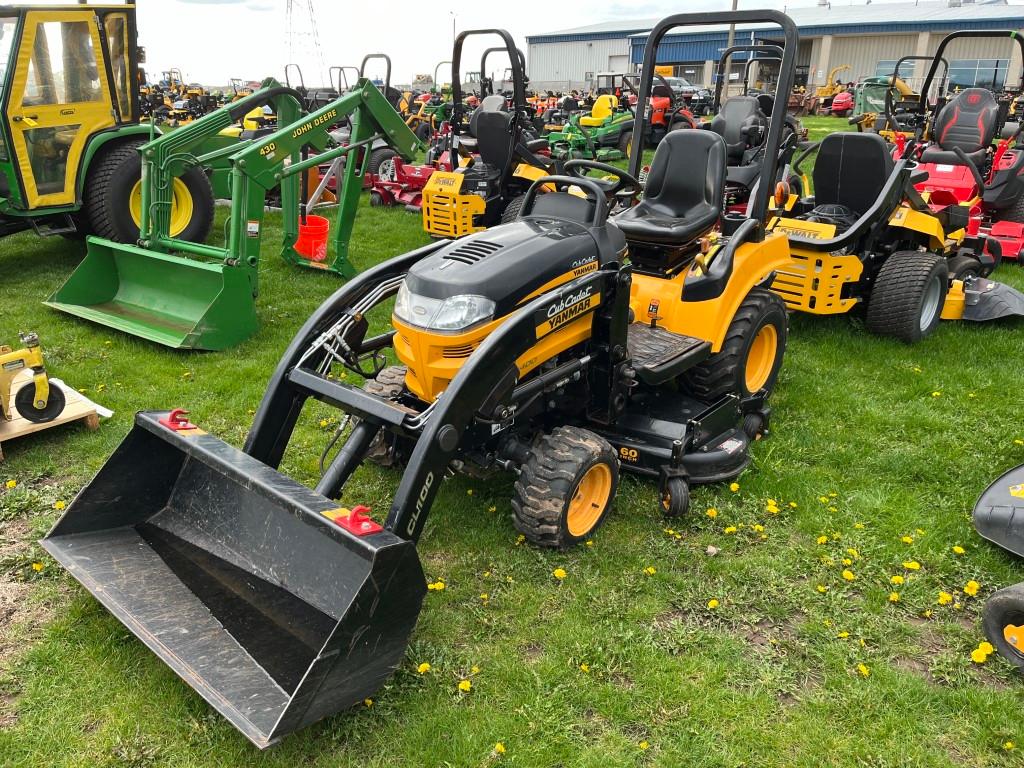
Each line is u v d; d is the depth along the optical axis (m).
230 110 6.76
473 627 3.14
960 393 5.27
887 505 4.02
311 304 6.97
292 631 2.73
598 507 3.68
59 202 7.58
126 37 7.78
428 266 3.49
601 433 4.01
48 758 2.54
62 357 5.64
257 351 5.86
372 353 4.13
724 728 2.70
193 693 2.79
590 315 3.69
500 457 3.56
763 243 4.75
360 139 7.25
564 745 2.62
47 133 7.34
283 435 3.52
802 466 4.39
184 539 3.20
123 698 2.77
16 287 7.34
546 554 3.57
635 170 4.99
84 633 3.04
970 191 8.13
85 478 4.16
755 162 8.91
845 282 5.89
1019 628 2.92
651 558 3.58
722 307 4.34
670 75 24.72
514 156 8.80
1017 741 2.65
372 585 2.43
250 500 3.09
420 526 2.97
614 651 3.01
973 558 3.61
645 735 2.68
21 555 3.48
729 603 3.31
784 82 4.39
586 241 3.72
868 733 2.69
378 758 2.57
